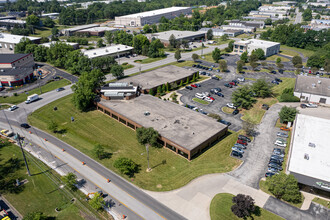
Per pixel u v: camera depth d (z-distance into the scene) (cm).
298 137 7244
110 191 6269
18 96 11756
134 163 7238
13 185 6538
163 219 5472
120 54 17750
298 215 5497
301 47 19712
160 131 8112
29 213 5353
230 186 6338
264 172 6819
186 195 6097
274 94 11631
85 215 5622
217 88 11919
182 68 14275
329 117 9331
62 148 7994
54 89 12550
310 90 10875
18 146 8144
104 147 8031
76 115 10025
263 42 18662
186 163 7206
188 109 9588
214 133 8031
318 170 6041
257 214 5519
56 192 6306
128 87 10881
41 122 9575
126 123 9138
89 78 10812
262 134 8562
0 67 13888
